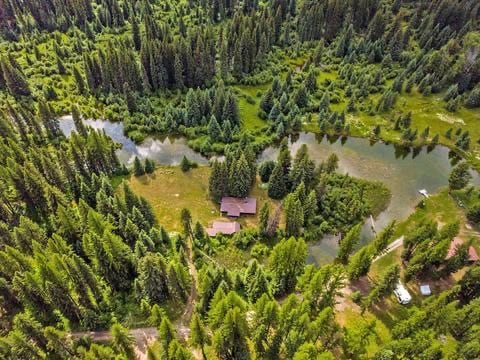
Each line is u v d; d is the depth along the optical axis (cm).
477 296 6228
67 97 11206
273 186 8400
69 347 5419
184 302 6391
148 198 8500
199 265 7031
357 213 8125
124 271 6394
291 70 11706
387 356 4903
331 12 13412
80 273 5703
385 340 5981
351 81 11719
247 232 7662
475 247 7481
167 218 8075
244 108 10944
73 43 13062
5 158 7900
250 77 11975
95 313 6012
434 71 11588
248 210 8106
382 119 10706
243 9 15150
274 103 10462
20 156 8125
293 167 8419
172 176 9050
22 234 6475
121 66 10794
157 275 6028
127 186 7244
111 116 10631
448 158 9812
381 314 6344
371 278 6956
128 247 6544
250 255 7369
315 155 9750
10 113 9300
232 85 11844
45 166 7906
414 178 9225
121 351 5656
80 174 8450
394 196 8744
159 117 10419
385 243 6619
